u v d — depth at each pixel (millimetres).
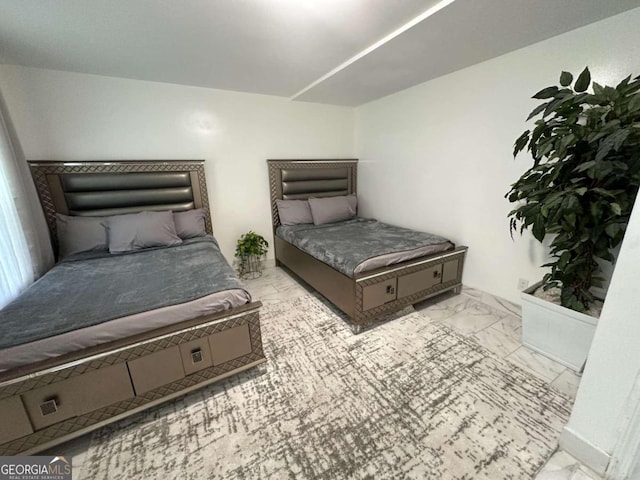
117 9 1499
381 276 2172
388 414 1446
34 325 1312
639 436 988
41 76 2312
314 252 2637
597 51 1695
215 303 1584
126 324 1380
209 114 3045
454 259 2604
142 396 1429
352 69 2402
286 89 3107
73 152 2512
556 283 1826
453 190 2717
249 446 1302
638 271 930
